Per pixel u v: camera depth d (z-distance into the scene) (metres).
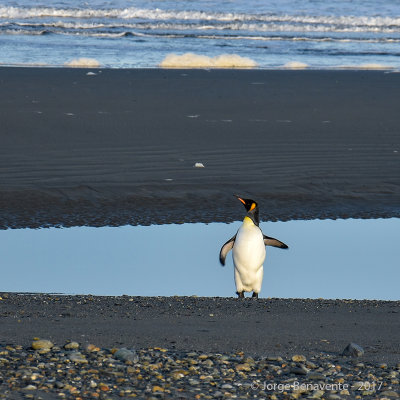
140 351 23.27
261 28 187.75
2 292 36.38
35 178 60.56
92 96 93.31
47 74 109.25
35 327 26.23
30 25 172.88
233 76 114.69
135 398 18.61
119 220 53.22
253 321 29.12
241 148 71.62
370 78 116.25
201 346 24.73
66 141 71.62
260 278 39.66
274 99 95.75
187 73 116.69
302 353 24.36
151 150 69.75
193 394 19.16
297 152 70.94
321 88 105.25
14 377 19.53
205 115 84.62
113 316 29.09
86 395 18.47
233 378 20.83
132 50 146.75
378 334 27.34
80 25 177.62
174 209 55.84
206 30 183.50
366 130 80.31
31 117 79.75
